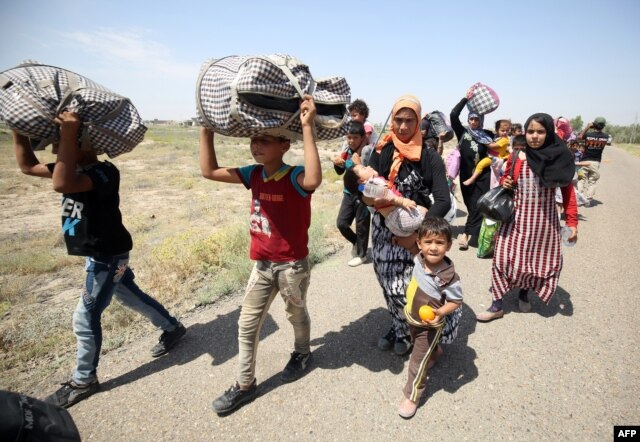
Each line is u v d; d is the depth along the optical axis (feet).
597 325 11.30
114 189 8.50
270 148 7.30
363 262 16.75
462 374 9.29
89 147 7.95
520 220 10.97
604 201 30.86
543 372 9.26
